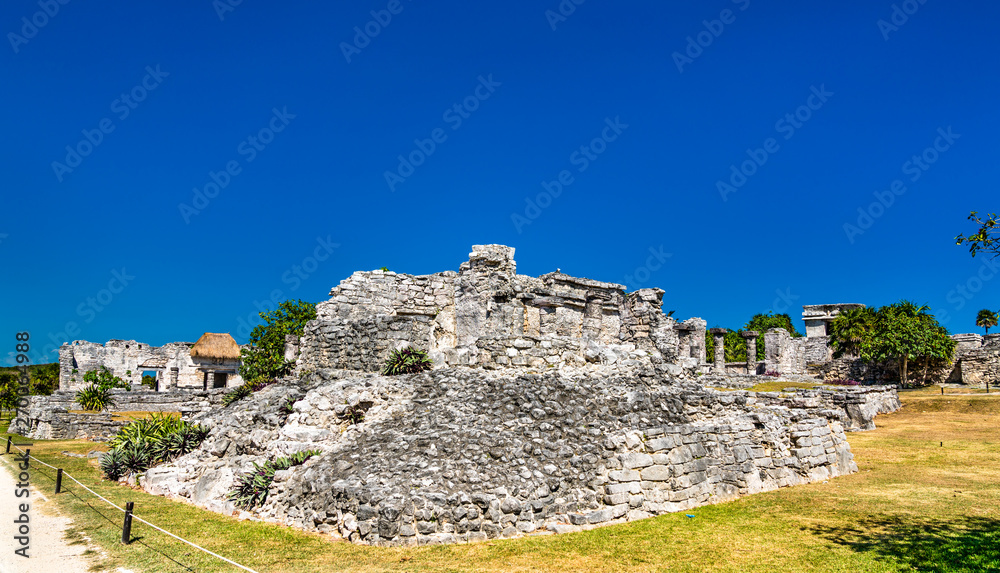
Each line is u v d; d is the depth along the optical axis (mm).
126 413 35688
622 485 13531
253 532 12531
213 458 17172
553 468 13352
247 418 18328
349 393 16656
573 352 18547
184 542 11852
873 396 30297
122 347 52875
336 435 16125
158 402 37562
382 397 16875
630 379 17734
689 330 50438
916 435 25141
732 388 39969
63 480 18812
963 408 30781
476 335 25359
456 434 14039
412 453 13516
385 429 15375
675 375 19266
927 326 47219
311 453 15055
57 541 12000
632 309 28672
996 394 35188
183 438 19172
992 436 24047
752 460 16562
